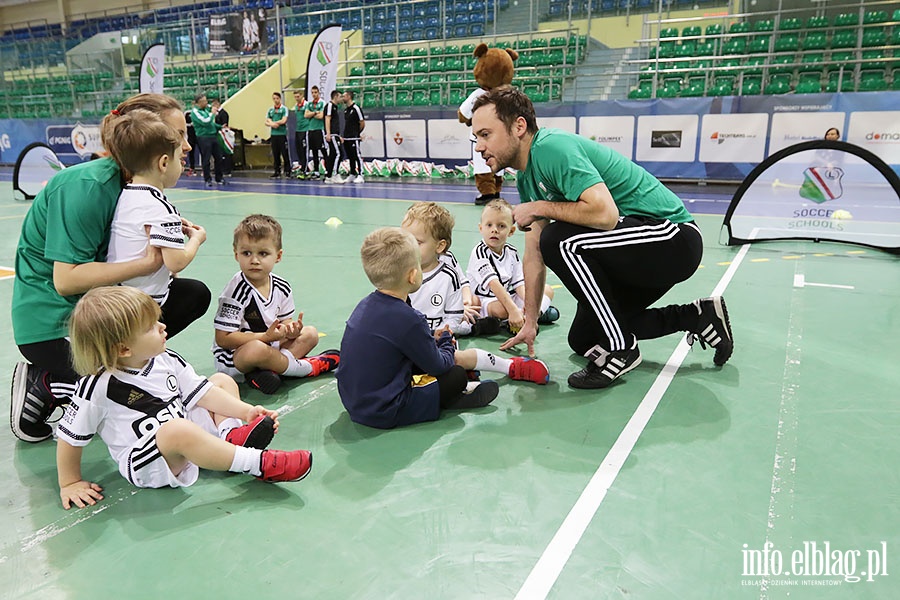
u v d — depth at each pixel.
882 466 2.12
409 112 13.98
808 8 12.99
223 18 17.89
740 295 4.28
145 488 2.05
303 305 4.15
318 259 5.59
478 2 17.42
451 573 1.62
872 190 6.69
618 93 14.54
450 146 13.73
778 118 10.85
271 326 2.79
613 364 2.80
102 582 1.60
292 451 2.09
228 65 19.33
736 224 6.35
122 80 19.50
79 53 19.91
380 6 16.03
